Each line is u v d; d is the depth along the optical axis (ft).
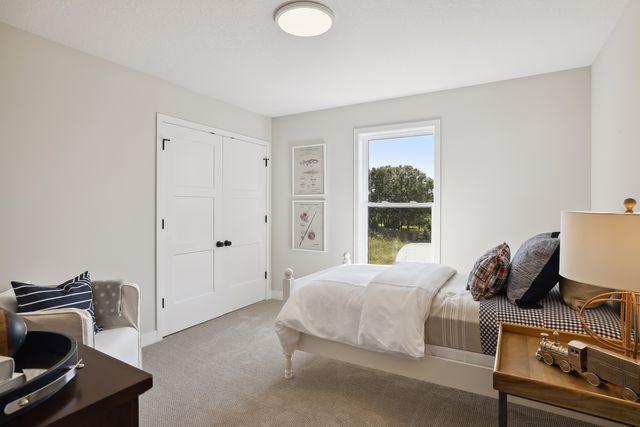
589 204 9.60
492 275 6.60
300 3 6.54
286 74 10.10
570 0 6.52
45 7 6.72
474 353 6.10
